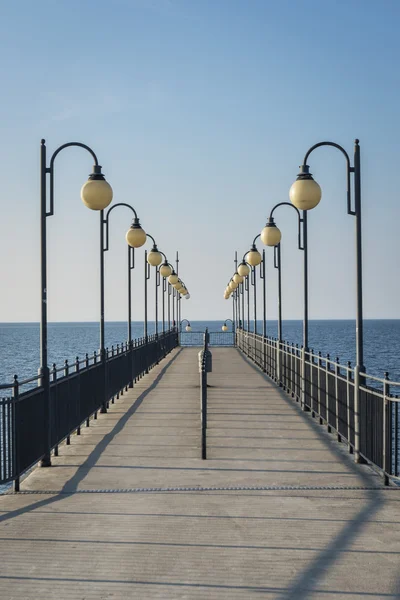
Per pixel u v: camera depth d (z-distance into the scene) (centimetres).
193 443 1168
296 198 1145
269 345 2428
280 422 1387
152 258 2570
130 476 937
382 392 908
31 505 797
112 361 1653
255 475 940
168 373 2545
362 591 553
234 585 565
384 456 868
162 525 718
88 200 1154
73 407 1173
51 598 545
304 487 873
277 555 630
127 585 567
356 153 1048
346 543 662
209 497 828
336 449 1114
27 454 904
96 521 733
